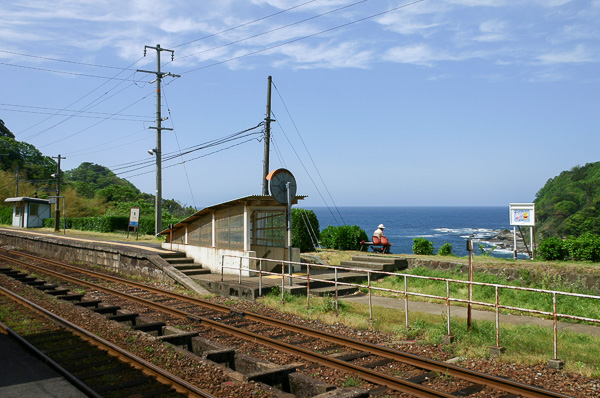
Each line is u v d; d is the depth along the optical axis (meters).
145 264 19.84
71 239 29.80
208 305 13.52
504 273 15.70
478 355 8.59
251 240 20.33
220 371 7.28
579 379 7.27
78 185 80.44
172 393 6.65
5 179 72.06
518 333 10.15
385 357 8.62
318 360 8.28
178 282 17.53
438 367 7.79
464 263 16.94
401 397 6.72
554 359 7.91
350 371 7.72
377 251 23.91
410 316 11.83
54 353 8.40
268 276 17.31
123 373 7.41
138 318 11.20
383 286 17.02
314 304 13.23
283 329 10.76
